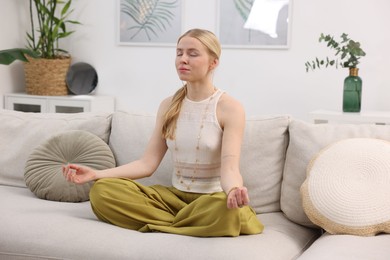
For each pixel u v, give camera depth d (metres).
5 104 4.98
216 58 2.05
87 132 2.44
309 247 1.86
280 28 4.44
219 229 1.77
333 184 1.90
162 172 2.29
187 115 2.07
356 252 1.61
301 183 2.09
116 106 5.07
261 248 1.71
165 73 4.86
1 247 1.84
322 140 2.10
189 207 1.87
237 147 1.97
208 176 2.04
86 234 1.82
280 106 4.51
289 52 4.43
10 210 2.05
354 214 1.83
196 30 2.04
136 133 2.39
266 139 2.19
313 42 4.35
